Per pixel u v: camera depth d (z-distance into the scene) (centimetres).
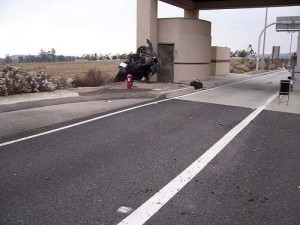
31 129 839
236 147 750
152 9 2027
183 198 485
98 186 517
